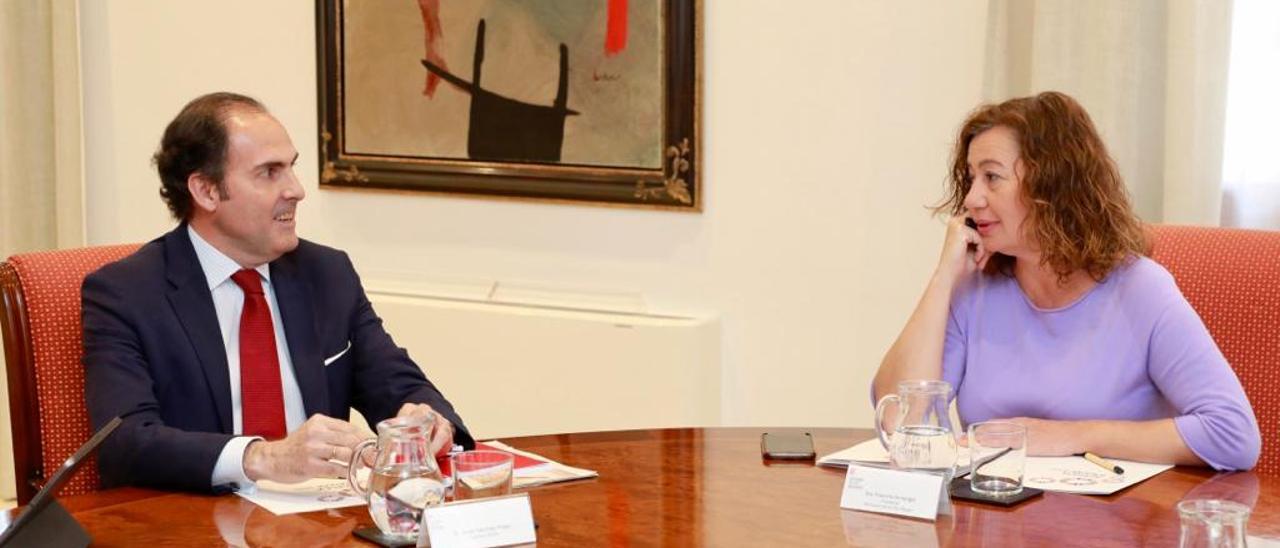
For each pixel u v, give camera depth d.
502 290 4.31
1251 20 3.28
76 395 2.43
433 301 4.30
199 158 2.42
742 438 2.42
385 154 4.40
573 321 4.03
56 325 2.43
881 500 1.93
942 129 3.65
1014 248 2.41
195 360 2.39
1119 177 2.40
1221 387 2.19
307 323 2.55
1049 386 2.38
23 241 4.83
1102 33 3.26
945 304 2.49
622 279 4.13
